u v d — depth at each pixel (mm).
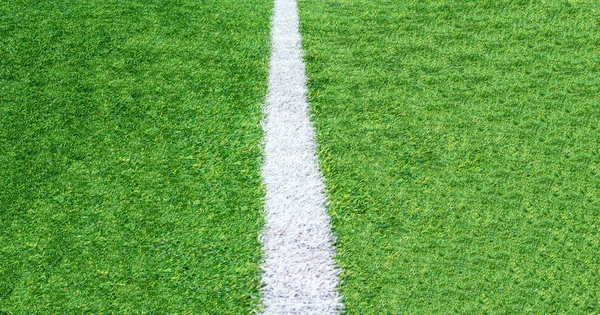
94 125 3256
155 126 3252
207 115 3340
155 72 3658
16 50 3828
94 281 2471
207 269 2521
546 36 3994
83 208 2785
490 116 3324
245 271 2518
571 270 2494
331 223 2725
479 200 2807
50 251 2590
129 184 2906
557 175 2947
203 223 2717
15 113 3332
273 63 3779
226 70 3697
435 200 2812
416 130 3236
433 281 2451
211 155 3082
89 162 3027
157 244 2619
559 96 3475
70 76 3613
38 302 2391
